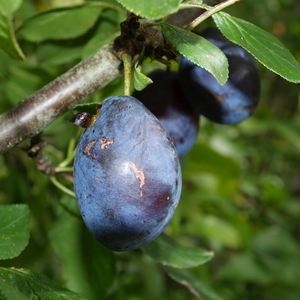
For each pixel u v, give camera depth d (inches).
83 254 10.1
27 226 7.9
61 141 11.7
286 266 19.2
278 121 23.2
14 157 13.2
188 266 9.7
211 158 15.7
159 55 7.9
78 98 8.1
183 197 17.0
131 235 7.2
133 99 7.4
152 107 9.4
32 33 10.9
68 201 10.4
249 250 19.1
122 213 7.1
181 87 9.5
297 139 22.3
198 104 9.5
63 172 9.5
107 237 7.2
